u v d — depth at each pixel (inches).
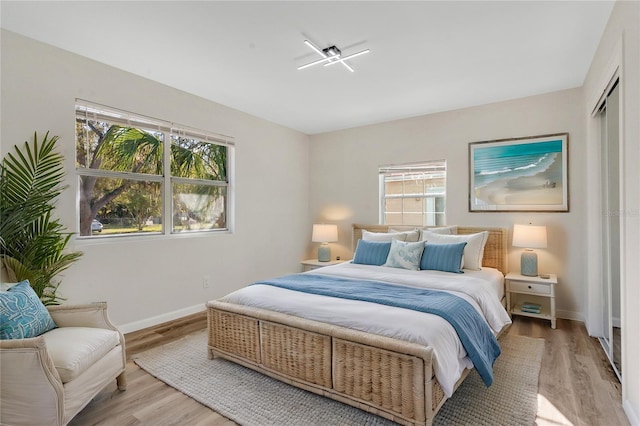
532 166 148.3
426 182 177.0
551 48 106.3
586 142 130.1
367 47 106.0
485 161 158.6
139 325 129.4
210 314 104.5
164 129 138.3
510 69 121.9
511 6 85.0
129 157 130.3
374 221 191.2
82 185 117.3
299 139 209.3
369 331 77.2
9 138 97.6
